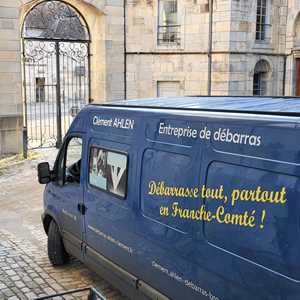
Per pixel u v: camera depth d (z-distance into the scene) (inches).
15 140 738.8
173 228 199.9
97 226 258.2
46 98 1093.8
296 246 148.3
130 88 869.8
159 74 871.1
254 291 163.6
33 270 310.0
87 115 275.3
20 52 738.8
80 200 276.4
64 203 296.2
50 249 312.7
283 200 152.2
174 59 862.5
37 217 448.5
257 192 161.5
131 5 850.8
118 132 240.7
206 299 184.4
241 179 167.8
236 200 169.6
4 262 324.2
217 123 179.5
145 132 219.6
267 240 157.8
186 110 199.2
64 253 312.2
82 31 871.1
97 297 188.1
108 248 249.1
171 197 201.2
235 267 170.2
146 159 217.9
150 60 868.0
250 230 164.1
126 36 858.1
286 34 912.3
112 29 840.9
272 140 156.9
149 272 216.8
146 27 858.8
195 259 188.4
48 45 920.3
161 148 208.2
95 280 293.4
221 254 176.1
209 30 831.1
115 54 850.8
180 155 196.7
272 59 900.0
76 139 296.5
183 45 853.8
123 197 234.4
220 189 176.6
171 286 203.3
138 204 222.5
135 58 865.5
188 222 191.8
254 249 162.4
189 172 191.5
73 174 290.7
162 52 863.7
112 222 243.1
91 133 267.6
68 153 299.3
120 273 239.1
